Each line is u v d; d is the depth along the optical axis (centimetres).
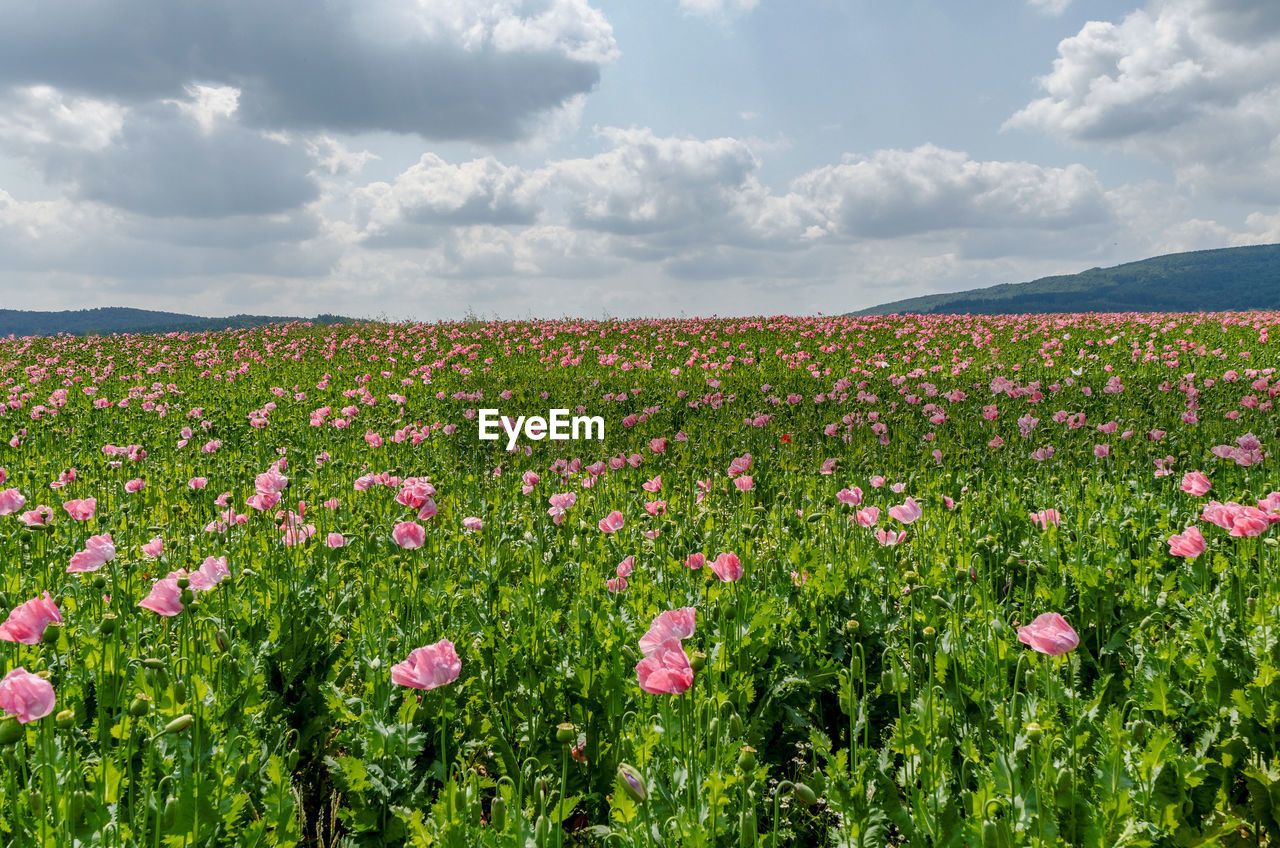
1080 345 2025
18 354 2488
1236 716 338
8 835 271
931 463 952
